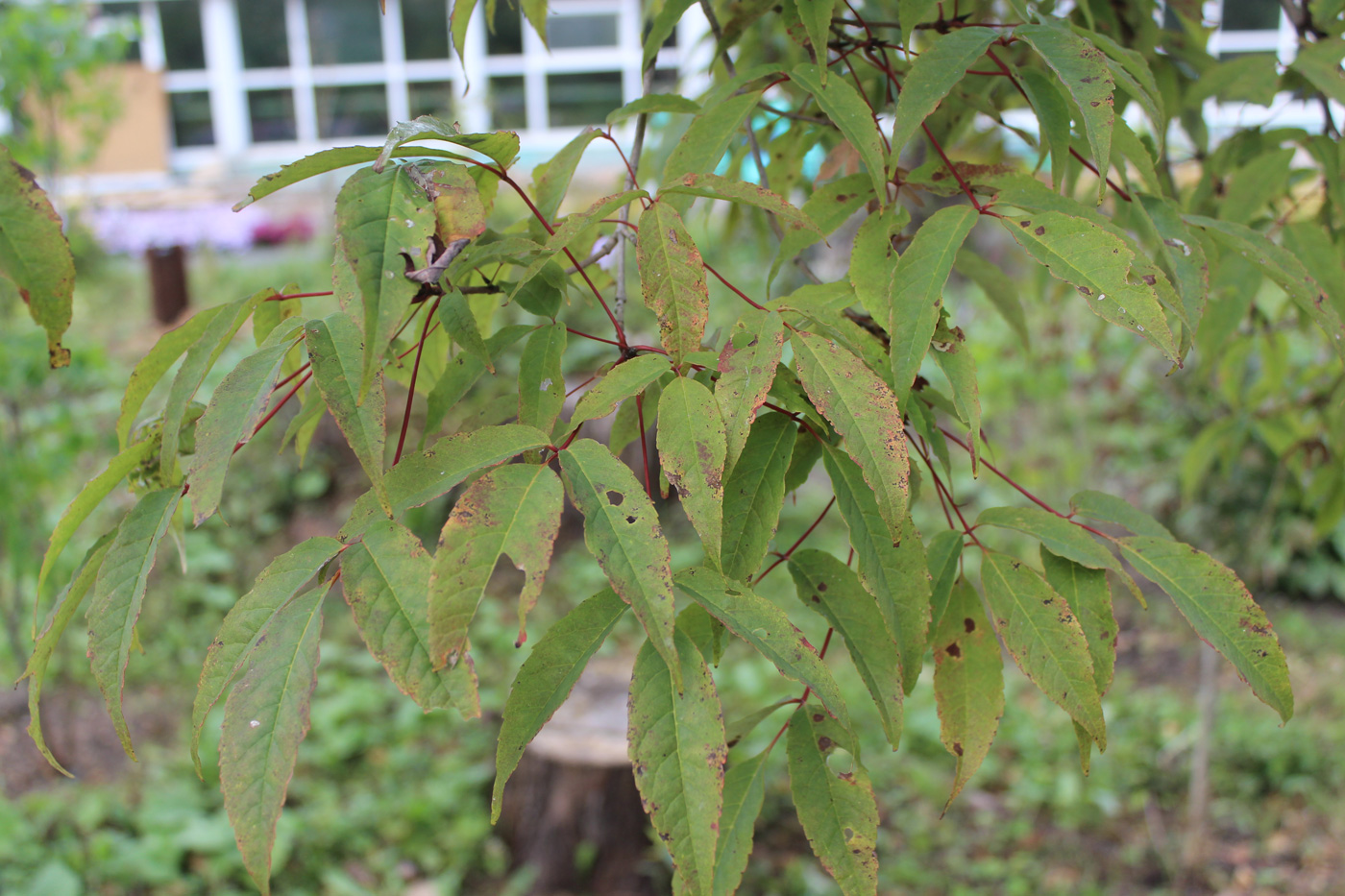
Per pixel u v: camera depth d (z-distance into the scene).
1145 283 0.56
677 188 0.56
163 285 4.77
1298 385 1.27
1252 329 1.20
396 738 2.44
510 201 3.67
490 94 4.55
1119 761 2.37
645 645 0.52
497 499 0.50
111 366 3.26
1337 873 1.99
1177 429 2.79
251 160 7.32
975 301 3.38
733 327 0.57
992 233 3.19
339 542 0.51
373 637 0.49
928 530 2.86
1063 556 0.60
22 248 0.53
